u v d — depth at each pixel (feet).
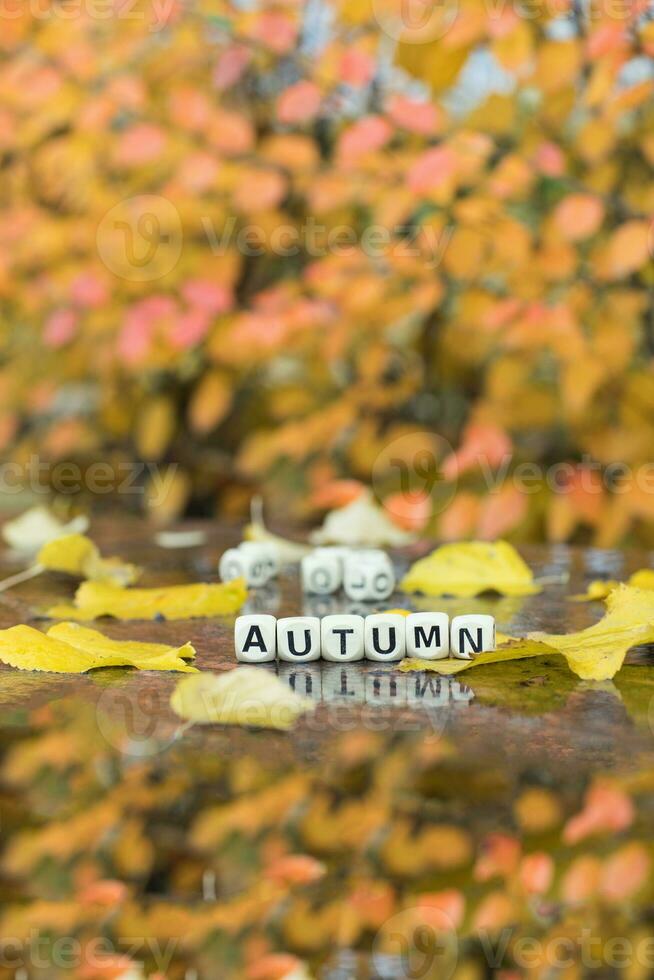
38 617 1.78
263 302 2.56
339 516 2.12
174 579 1.91
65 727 1.56
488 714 1.55
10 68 2.59
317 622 1.65
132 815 1.67
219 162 2.45
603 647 1.62
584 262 2.46
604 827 1.70
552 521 2.35
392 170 2.35
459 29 2.20
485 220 2.37
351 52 2.34
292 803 1.69
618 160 2.44
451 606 1.80
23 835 1.67
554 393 2.62
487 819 1.70
